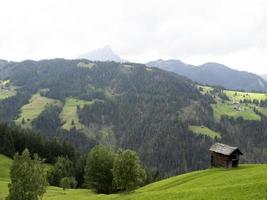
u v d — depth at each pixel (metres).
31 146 198.12
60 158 164.88
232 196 49.97
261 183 53.25
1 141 189.88
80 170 157.38
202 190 57.03
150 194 64.00
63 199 90.62
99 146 118.31
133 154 87.06
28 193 59.12
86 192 112.25
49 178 143.62
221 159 90.31
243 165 89.19
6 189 104.94
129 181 86.19
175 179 87.25
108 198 80.50
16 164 60.16
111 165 114.50
